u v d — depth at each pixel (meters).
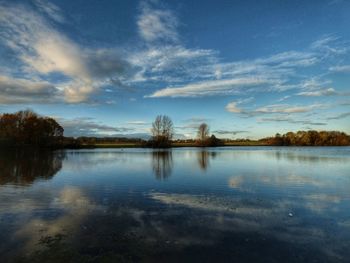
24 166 37.31
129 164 40.34
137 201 16.55
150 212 14.12
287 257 9.05
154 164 40.28
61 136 117.06
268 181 23.70
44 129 103.06
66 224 12.20
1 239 10.43
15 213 13.92
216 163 41.62
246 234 11.02
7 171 31.56
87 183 23.09
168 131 127.06
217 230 11.46
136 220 12.77
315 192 18.94
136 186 21.62
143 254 9.22
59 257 8.95
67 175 28.19
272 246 9.88
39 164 40.28
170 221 12.64
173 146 147.88
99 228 11.70
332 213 13.88
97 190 20.00
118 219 12.94
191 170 32.25
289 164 39.41
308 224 12.23
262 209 14.66
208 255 9.16
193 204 15.80
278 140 161.62
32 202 16.27
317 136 153.25
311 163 40.94
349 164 39.06
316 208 14.82
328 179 24.61
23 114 100.62
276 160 47.38
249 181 23.77
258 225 12.09
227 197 17.56
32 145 100.62
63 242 10.14
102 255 9.12
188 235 10.90
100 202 16.31
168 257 9.02
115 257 8.98
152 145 126.31
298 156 58.91
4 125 94.94
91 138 173.00
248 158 52.81
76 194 18.58
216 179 25.00
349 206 15.20
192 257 9.02
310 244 10.06
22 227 11.79
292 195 18.05
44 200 16.80
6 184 22.64
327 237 10.73
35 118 99.94
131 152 82.38
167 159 50.72
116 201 16.58
